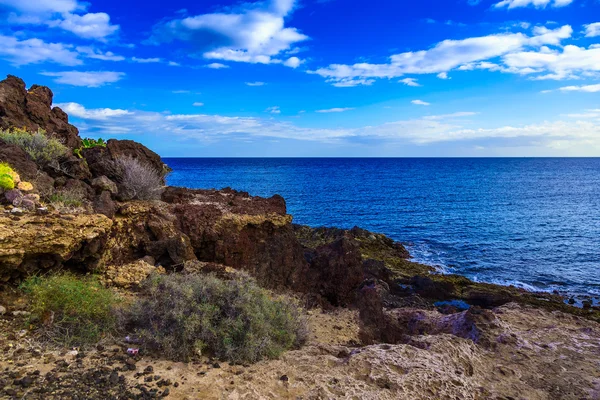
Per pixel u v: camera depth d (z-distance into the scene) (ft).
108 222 25.40
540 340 25.50
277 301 24.16
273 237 35.40
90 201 29.07
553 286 60.18
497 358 22.41
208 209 34.53
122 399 13.71
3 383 13.74
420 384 16.94
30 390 13.53
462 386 17.67
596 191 206.90
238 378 16.29
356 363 18.34
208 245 33.06
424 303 42.86
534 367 21.35
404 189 207.51
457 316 28.78
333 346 22.36
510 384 19.31
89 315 19.43
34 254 21.18
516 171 426.10
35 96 38.27
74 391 13.79
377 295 33.17
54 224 22.08
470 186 232.53
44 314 18.53
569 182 272.31
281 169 440.04
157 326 18.85
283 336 21.22
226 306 20.52
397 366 18.47
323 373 17.30
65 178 30.48
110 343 18.07
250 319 19.67
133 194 33.37
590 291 58.13
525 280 62.85
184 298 19.80
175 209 33.58
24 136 30.37
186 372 16.35
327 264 35.99
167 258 30.45
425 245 84.74
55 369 15.11
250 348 18.40
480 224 108.99
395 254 74.23
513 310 33.99
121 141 38.22
